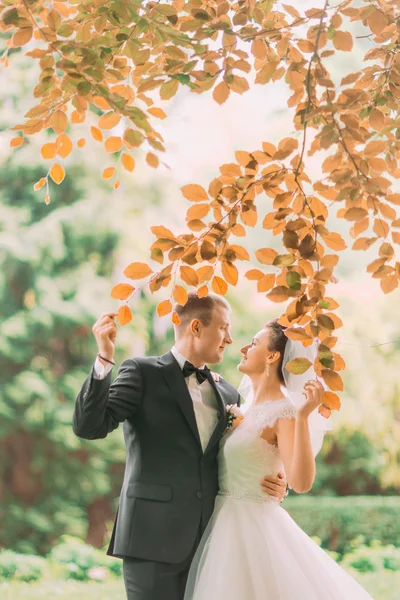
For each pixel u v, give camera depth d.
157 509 3.76
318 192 3.28
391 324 12.34
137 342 12.92
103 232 12.42
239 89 3.23
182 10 3.50
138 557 3.71
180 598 3.74
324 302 3.21
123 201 12.73
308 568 3.81
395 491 13.22
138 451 3.88
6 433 12.20
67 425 12.40
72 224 12.34
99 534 13.22
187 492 3.81
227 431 4.04
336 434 12.48
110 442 12.77
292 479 3.68
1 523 12.27
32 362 12.43
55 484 12.52
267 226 3.36
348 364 12.30
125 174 12.83
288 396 4.29
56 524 12.43
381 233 3.18
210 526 3.86
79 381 12.59
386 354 12.29
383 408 12.34
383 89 3.45
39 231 12.22
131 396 3.86
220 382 4.27
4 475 12.43
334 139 3.08
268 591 3.69
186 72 3.21
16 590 9.08
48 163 12.43
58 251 12.25
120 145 3.47
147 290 12.74
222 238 3.27
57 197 12.56
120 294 3.28
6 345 12.16
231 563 3.71
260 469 3.91
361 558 10.13
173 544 3.72
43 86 3.25
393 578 9.23
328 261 3.21
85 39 3.30
